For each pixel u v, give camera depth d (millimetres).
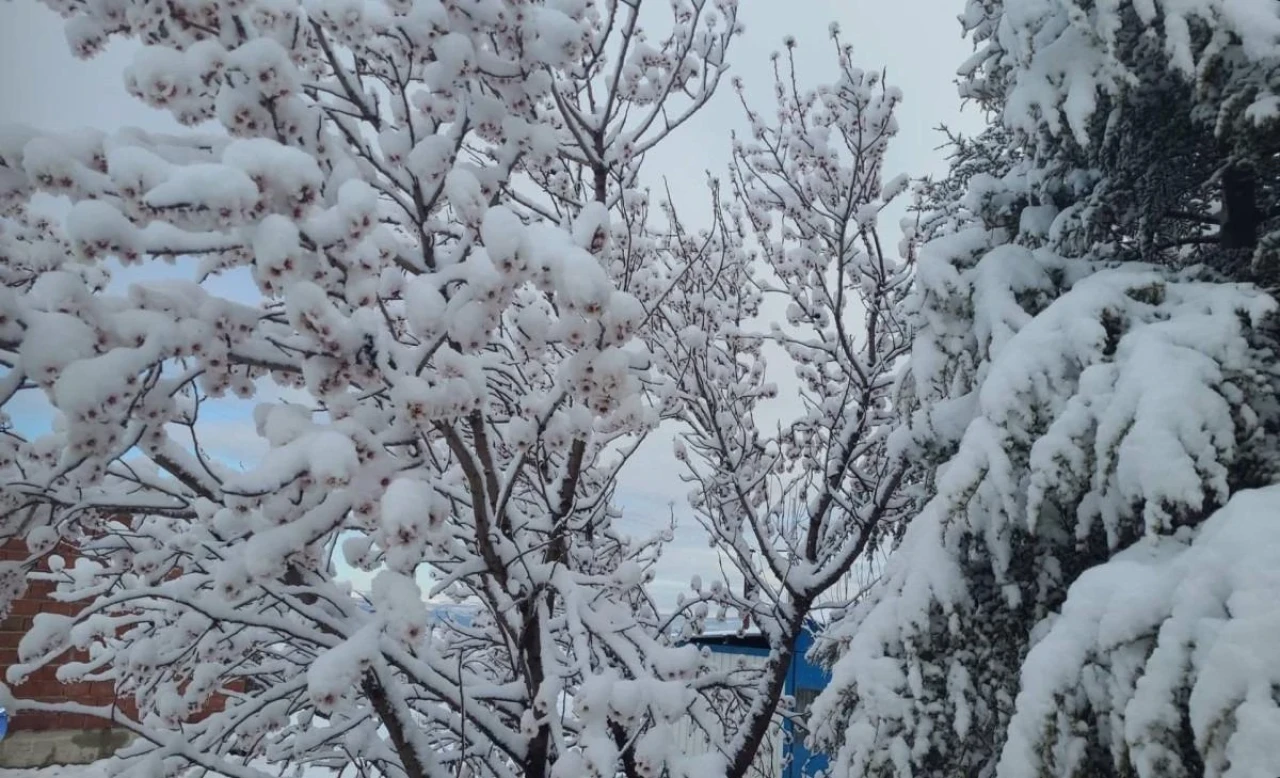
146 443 2604
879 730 3340
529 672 3588
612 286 2467
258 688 4844
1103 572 2615
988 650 3340
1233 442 2492
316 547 3006
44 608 7391
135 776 3186
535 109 3480
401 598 2402
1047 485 2777
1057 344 3020
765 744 6938
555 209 4688
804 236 6590
